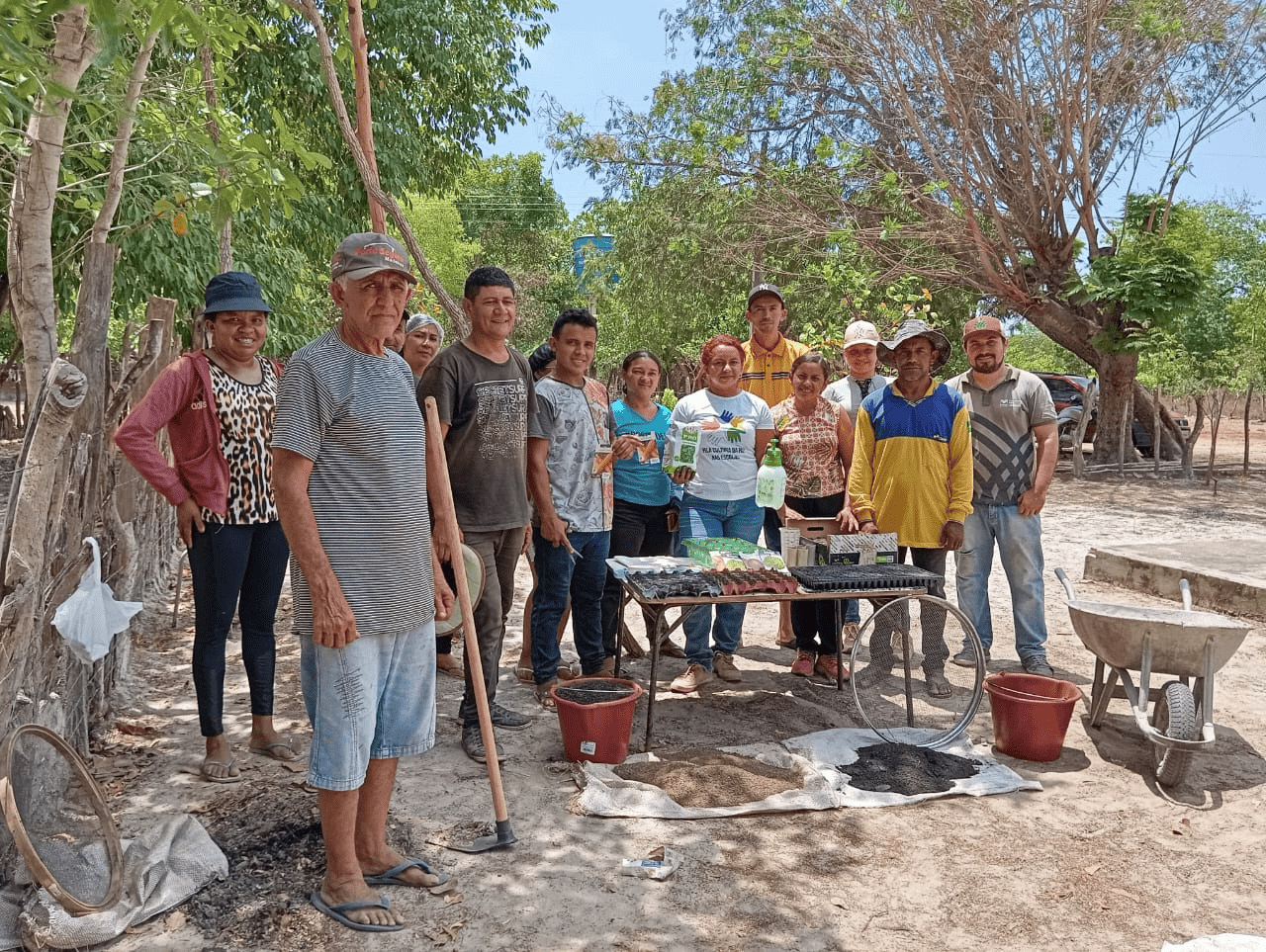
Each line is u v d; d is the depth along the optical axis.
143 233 10.11
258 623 4.20
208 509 3.92
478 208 43.69
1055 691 4.67
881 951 2.98
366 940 2.91
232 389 4.02
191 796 3.80
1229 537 10.53
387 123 13.49
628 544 5.54
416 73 14.69
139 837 3.29
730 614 5.52
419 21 13.35
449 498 3.38
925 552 5.56
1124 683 4.57
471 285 4.30
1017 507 5.71
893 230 14.52
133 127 5.23
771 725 4.88
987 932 3.11
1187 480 15.30
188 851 3.22
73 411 3.17
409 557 2.99
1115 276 15.05
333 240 13.60
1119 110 15.12
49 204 4.13
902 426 5.41
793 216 15.98
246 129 11.89
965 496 5.42
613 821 3.74
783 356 6.46
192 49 6.60
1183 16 14.12
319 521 2.85
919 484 5.39
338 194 13.87
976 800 4.09
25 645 3.12
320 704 2.91
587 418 5.03
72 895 2.87
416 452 3.02
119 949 2.83
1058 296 16.27
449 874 3.31
